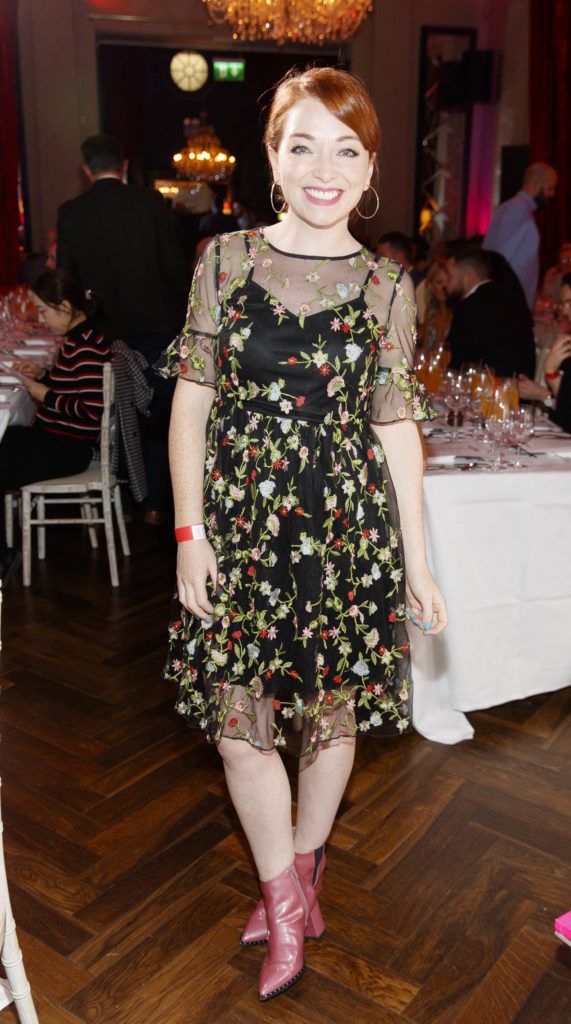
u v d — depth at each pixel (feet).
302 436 5.06
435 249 18.04
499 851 7.13
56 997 5.79
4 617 11.01
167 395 13.21
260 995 5.75
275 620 5.24
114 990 5.85
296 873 5.87
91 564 12.67
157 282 14.76
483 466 8.36
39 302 11.27
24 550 11.76
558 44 25.34
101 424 11.41
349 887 6.75
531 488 8.18
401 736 8.64
